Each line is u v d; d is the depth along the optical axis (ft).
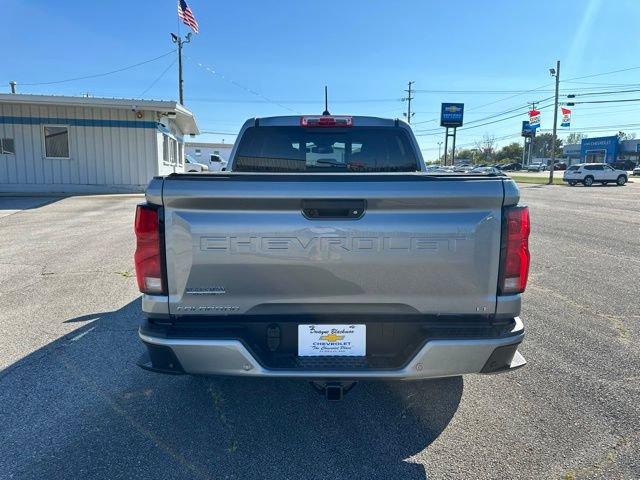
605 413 10.92
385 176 8.45
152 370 9.11
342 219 8.48
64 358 13.73
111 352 14.16
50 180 63.26
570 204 66.18
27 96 58.39
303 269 8.59
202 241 8.55
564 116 154.61
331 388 8.80
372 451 9.52
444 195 8.38
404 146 14.70
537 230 39.50
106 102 60.08
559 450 9.52
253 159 14.73
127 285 21.36
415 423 10.55
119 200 55.52
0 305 18.48
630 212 54.90
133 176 64.59
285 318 8.94
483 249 8.56
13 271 23.72
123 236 33.32
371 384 12.36
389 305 8.77
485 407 11.21
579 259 27.63
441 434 10.12
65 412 10.87
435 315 8.84
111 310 17.97
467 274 8.61
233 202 8.45
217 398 11.59
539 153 401.49
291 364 8.81
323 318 8.93
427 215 8.48
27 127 61.98
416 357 8.54
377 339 9.00
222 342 8.58
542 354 14.17
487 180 8.47
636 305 18.89
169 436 10.00
